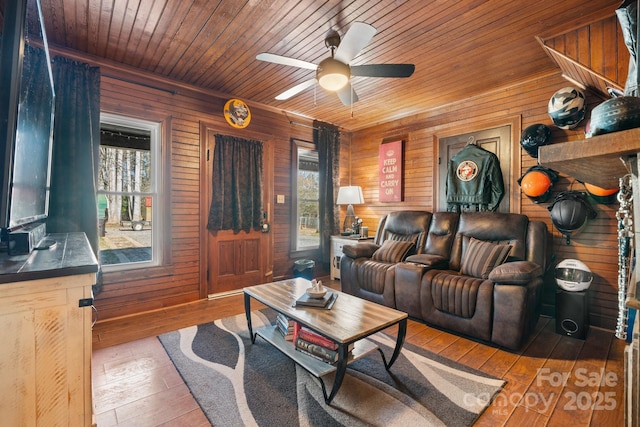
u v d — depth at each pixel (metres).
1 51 1.08
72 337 1.04
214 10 2.23
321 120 4.88
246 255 4.07
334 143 5.00
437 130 4.22
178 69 3.17
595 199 2.84
